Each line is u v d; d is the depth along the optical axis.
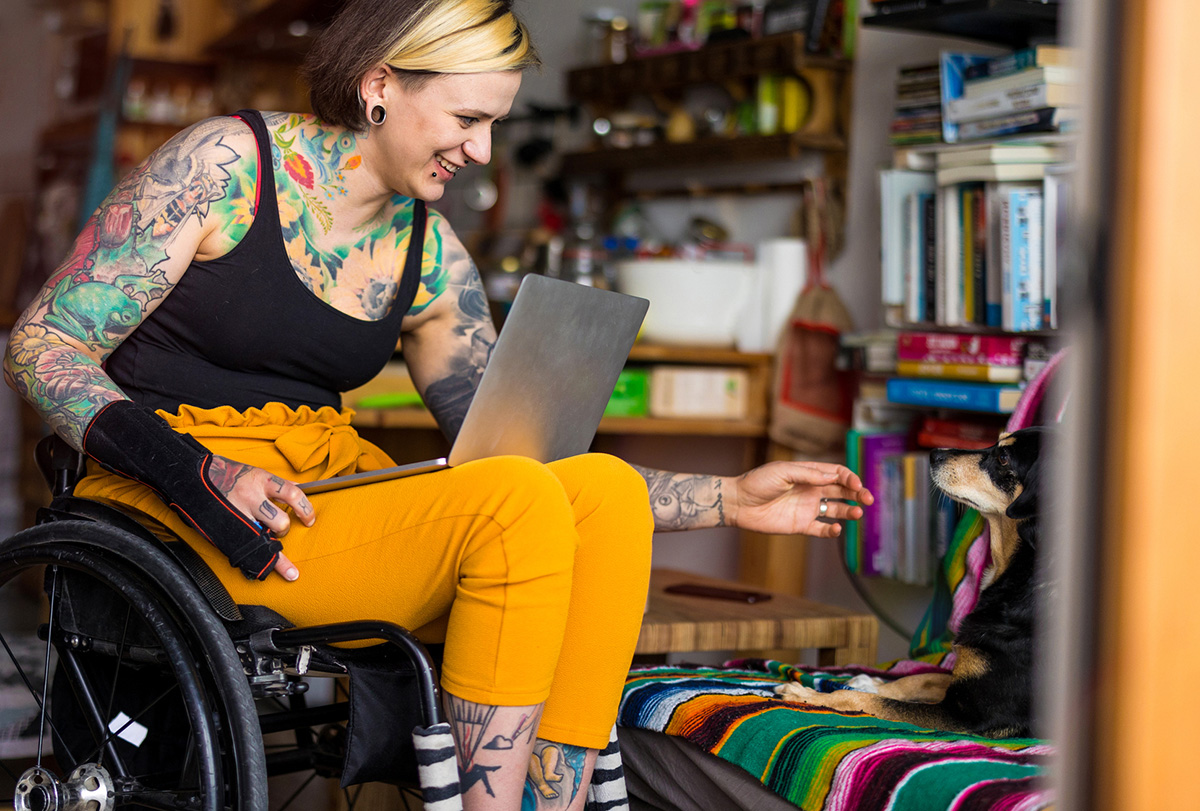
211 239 1.38
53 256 5.48
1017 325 2.19
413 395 2.83
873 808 1.19
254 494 1.25
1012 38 2.46
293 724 1.41
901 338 2.44
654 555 3.73
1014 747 1.32
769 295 2.99
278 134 1.42
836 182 2.95
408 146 1.38
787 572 2.92
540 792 1.30
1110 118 0.63
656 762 1.56
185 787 1.30
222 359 1.43
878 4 2.39
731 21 3.18
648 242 3.47
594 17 3.74
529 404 1.32
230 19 5.61
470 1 1.35
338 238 1.47
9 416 4.19
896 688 1.63
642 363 2.98
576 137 4.00
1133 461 0.64
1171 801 0.65
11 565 1.36
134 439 1.24
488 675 1.16
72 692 1.47
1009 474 1.54
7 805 1.91
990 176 2.22
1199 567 0.65
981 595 1.54
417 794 1.34
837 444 2.83
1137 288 0.63
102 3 5.71
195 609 1.21
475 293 1.69
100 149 4.80
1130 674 0.65
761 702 1.50
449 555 1.20
